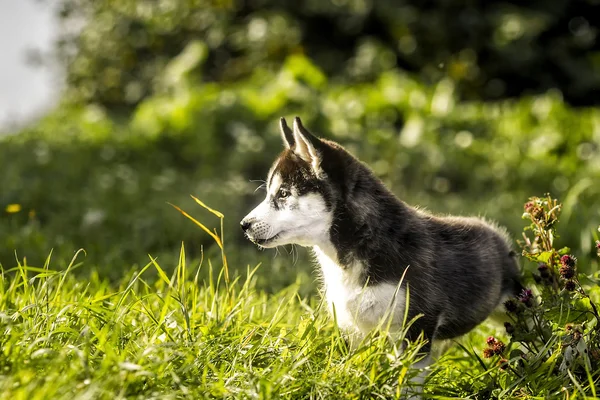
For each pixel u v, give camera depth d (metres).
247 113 13.68
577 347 4.91
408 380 4.67
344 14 17.62
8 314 5.01
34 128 15.40
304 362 4.82
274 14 18.02
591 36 17.73
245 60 18.34
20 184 10.70
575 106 17.52
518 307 5.34
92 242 8.94
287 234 5.55
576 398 4.58
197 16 18.64
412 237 5.47
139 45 19.22
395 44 17.72
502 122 14.32
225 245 8.87
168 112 14.04
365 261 5.37
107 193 10.96
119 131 14.26
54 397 3.91
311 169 5.50
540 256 5.33
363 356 4.79
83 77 20.05
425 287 5.38
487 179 12.75
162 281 6.39
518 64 17.09
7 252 8.06
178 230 9.55
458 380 5.22
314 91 14.91
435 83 17.30
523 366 5.05
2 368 4.18
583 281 6.65
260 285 7.33
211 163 13.02
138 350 4.66
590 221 9.51
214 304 5.55
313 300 6.45
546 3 17.59
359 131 13.47
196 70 17.64
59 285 5.33
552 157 13.36
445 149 12.91
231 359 4.81
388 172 12.50
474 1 17.36
